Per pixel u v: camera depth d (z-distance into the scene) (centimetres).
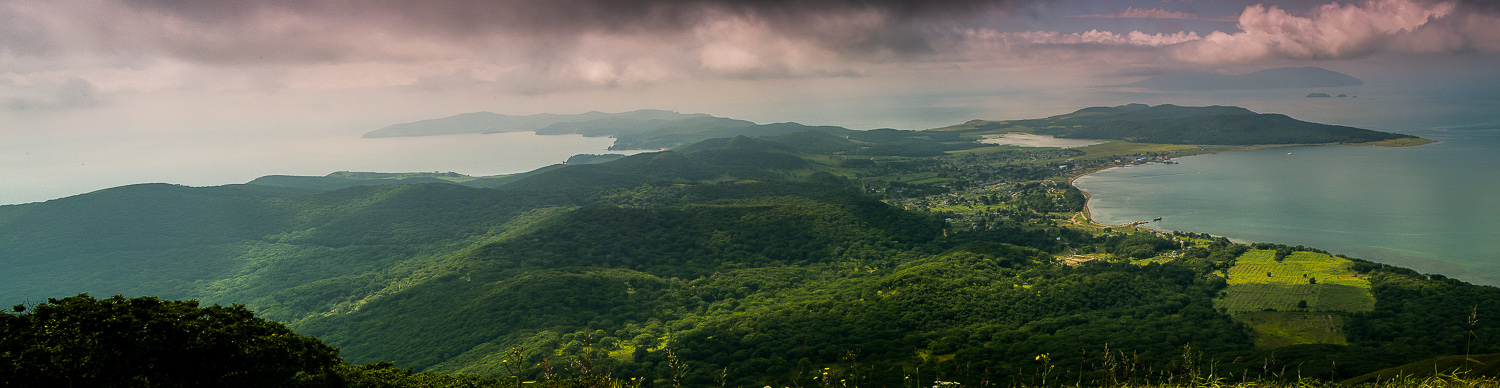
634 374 12125
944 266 17888
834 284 18525
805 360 11994
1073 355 11112
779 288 18938
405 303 19050
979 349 12162
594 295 17412
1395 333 12150
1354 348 10762
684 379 11606
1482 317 12225
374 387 5934
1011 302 15412
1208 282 16562
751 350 13050
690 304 17738
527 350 13612
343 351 16388
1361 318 13212
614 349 14038
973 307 15175
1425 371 7362
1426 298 13712
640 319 16425
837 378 9294
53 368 4212
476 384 6781
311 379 5316
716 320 15600
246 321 5144
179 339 4588
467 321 16312
